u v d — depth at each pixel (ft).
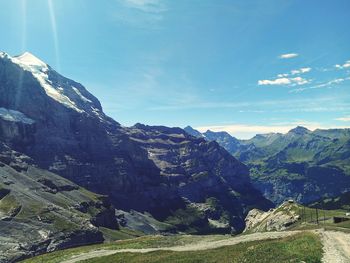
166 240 341.21
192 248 255.91
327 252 175.94
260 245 199.11
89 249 311.27
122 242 346.13
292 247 186.70
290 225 513.04
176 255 220.23
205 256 206.18
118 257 240.94
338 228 284.61
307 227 353.92
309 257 162.30
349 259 161.48
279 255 170.60
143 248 294.25
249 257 174.19
